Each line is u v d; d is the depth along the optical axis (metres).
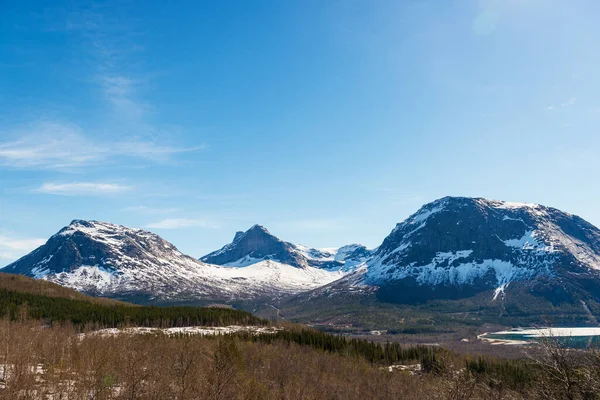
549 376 43.34
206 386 53.91
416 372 146.38
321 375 126.38
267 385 99.06
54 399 50.06
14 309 161.88
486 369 98.75
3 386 50.09
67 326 149.12
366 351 181.25
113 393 54.31
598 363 40.72
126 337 104.19
